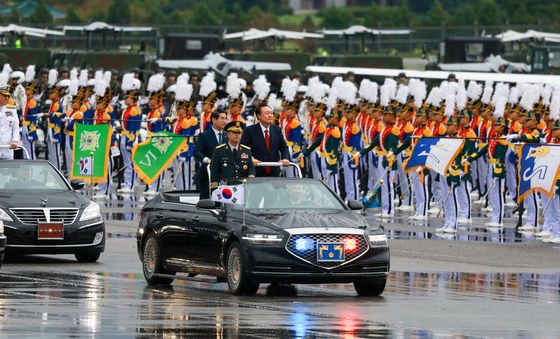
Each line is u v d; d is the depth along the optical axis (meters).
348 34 142.62
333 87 71.12
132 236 58.81
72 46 146.38
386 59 127.69
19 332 32.56
